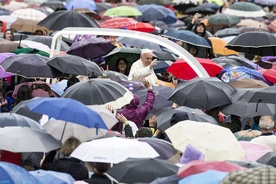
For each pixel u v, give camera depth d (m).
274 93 28.98
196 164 20.02
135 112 28.84
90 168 22.83
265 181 18.34
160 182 19.91
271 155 23.59
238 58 39.06
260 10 58.19
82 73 30.50
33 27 48.06
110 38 41.16
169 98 28.81
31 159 23.81
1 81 33.25
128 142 22.41
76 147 22.73
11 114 24.75
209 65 34.28
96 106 25.00
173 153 23.80
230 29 51.56
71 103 22.89
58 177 20.48
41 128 24.67
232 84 33.41
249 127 30.50
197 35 40.91
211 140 23.69
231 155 23.61
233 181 18.45
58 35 34.38
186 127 24.06
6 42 38.16
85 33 33.69
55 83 32.91
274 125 29.89
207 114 28.64
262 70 36.50
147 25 46.41
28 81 33.62
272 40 37.56
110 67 38.38
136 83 32.00
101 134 24.09
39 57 30.97
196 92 28.53
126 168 20.61
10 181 19.02
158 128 26.62
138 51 37.94
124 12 53.72
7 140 22.83
